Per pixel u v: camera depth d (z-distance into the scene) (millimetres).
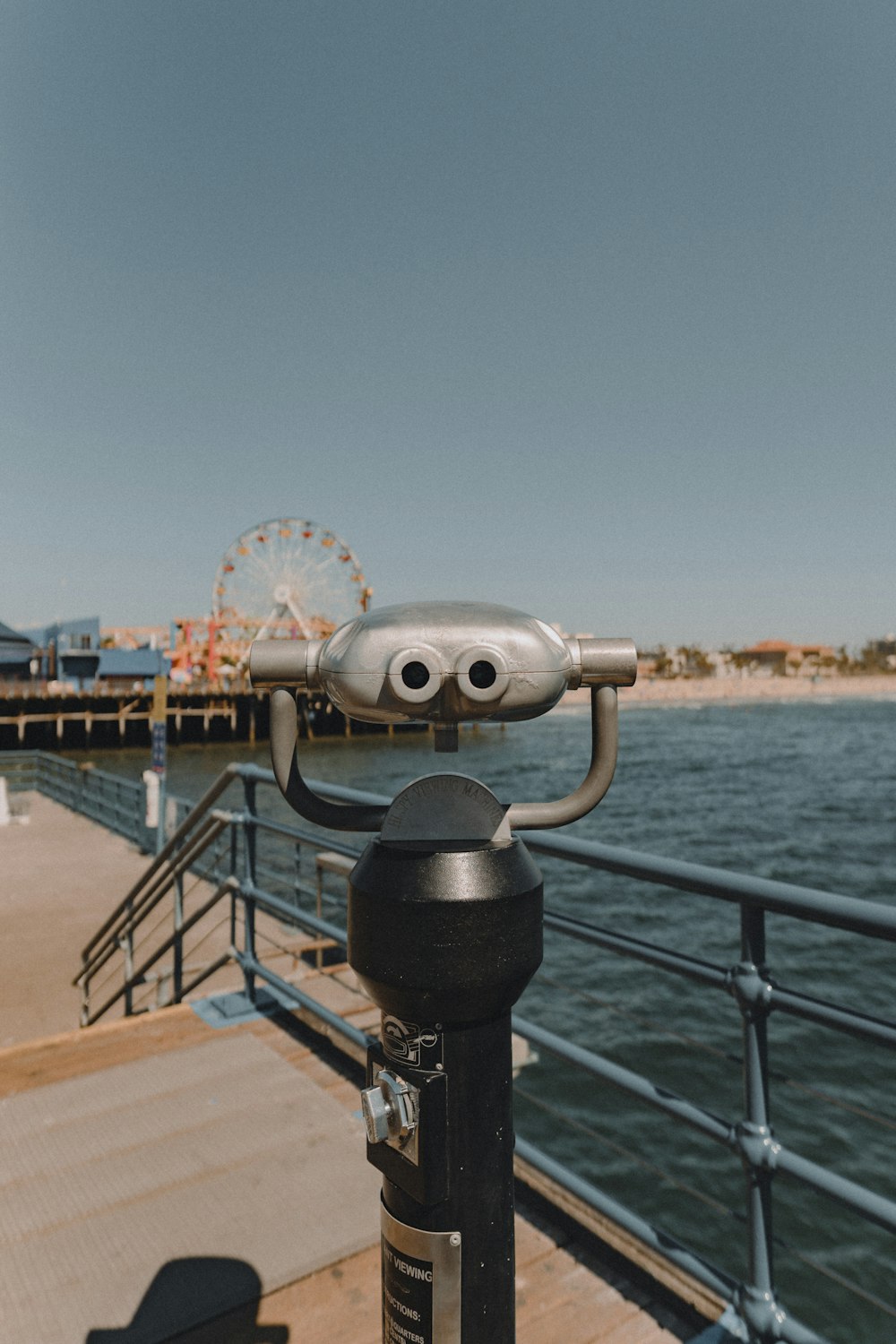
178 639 69938
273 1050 2980
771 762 51625
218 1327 1723
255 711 64500
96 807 12898
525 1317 1709
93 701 58312
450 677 949
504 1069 1036
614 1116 7176
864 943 12414
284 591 52719
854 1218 5906
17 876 9492
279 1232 2002
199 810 3713
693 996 9984
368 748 58156
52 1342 1683
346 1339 1690
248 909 3391
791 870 20531
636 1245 1849
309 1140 2402
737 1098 7559
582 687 1102
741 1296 1602
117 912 4656
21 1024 5574
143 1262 1906
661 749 63375
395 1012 1018
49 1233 2006
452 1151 987
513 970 990
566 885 16422
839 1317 5004
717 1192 6160
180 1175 2234
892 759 54000
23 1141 2406
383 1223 1053
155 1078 2773
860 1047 8445
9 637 63438
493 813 1059
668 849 23469
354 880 1044
